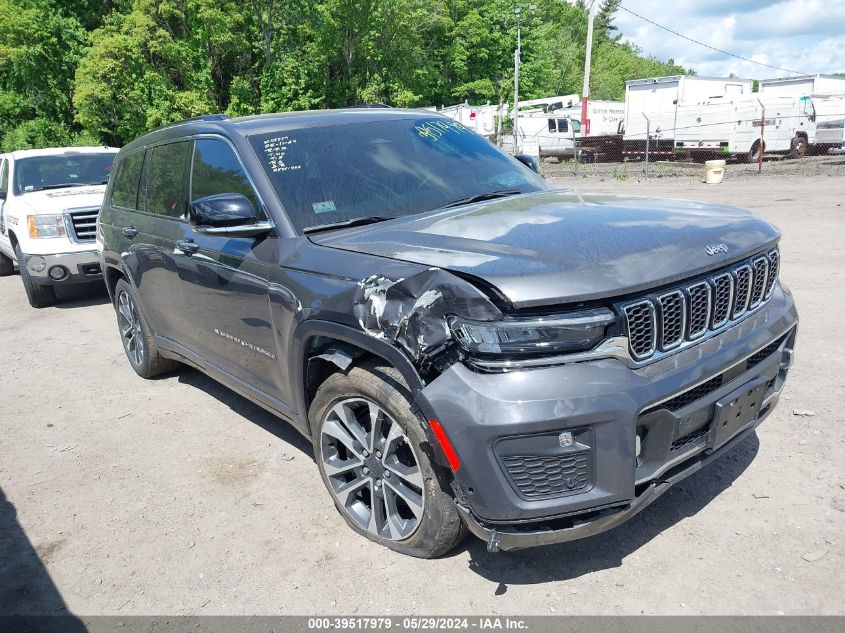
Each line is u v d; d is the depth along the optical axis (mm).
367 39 33219
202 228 3283
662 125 25797
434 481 2664
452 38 44094
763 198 13734
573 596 2656
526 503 2363
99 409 5078
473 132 4441
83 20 36469
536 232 2764
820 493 3176
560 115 30797
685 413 2531
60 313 8484
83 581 3037
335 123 3934
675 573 2730
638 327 2451
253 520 3410
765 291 3068
